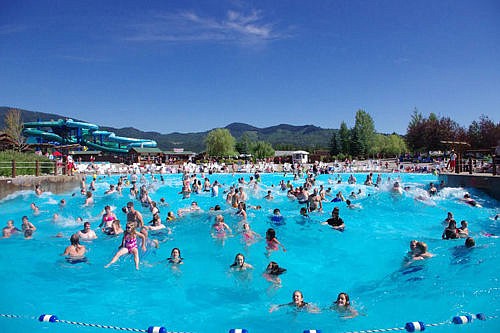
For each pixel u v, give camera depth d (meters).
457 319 5.82
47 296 7.27
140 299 7.20
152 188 25.97
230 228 12.00
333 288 7.88
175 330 6.05
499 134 61.62
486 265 8.45
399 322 6.20
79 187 27.00
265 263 9.26
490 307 6.51
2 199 19.06
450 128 70.69
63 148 40.34
